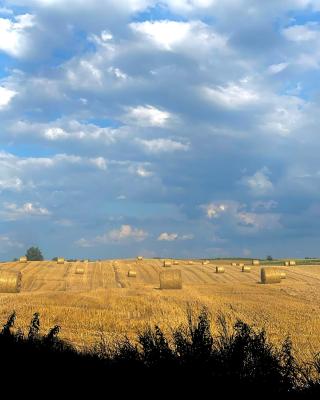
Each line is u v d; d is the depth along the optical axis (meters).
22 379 8.03
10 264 77.00
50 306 25.41
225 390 7.28
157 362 7.89
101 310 24.42
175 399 7.25
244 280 61.16
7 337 9.79
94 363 8.58
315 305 30.52
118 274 67.31
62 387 7.76
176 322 20.30
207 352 7.88
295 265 81.88
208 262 86.12
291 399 7.34
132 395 7.39
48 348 9.48
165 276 44.72
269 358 7.69
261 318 22.86
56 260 83.88
